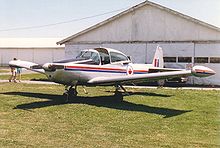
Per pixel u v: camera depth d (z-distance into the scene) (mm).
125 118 8617
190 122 8211
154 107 10453
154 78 10094
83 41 22672
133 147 5980
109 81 10867
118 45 21609
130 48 21281
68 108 9867
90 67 11164
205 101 11875
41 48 44906
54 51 44406
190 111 9758
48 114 8914
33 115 8742
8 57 46594
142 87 17281
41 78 22406
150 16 20609
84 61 11133
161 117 8805
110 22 21797
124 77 10609
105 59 11688
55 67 10391
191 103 11375
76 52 22953
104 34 22000
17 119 8219
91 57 11453
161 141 6422
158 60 17562
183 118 8680
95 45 22328
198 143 6309
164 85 19016
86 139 6465
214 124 8016
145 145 6121
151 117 8781
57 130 7152
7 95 12500
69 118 8461
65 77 10781
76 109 9742
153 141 6410
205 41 19156
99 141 6340
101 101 11586
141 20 20875
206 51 19172
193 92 14617
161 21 20312
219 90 15617
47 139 6395
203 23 18984
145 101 11789
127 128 7480
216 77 19000
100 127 7531
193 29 19438
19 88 15297
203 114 9289
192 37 19484
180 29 19812
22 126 7465
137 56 21094
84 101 11453
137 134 6949
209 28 18984
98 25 22016
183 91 15047
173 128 7555
